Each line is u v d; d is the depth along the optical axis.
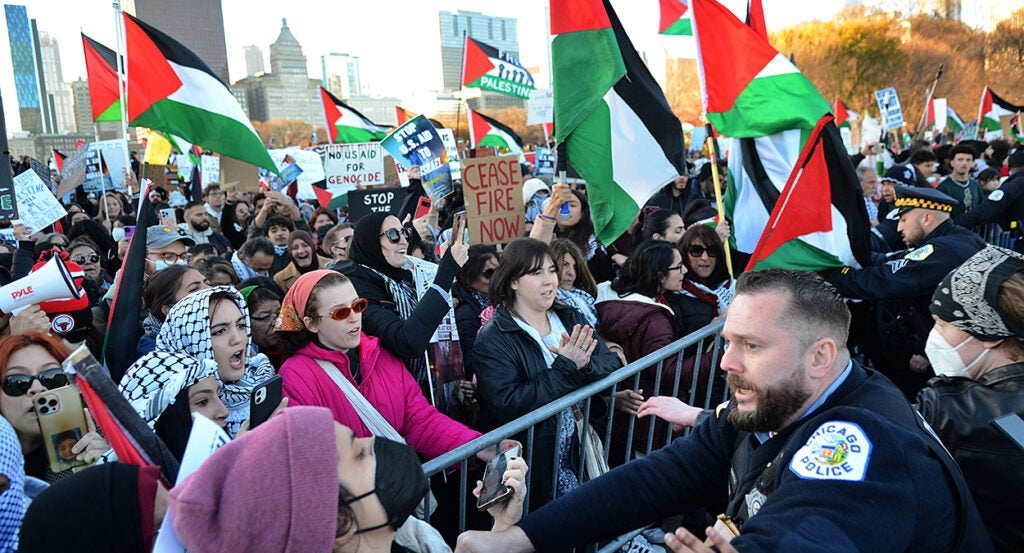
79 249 5.18
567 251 3.99
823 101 4.40
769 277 1.67
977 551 1.55
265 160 5.36
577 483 2.98
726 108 4.62
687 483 2.00
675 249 3.95
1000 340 2.06
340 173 7.97
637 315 3.68
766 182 4.70
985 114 17.02
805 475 1.50
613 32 4.18
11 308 2.96
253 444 1.23
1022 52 39.41
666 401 2.62
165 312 3.45
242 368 2.79
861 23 42.91
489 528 3.21
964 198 7.93
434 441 2.95
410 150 5.82
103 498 1.28
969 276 2.12
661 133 4.27
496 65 11.09
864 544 1.38
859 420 1.51
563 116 4.19
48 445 2.08
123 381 2.16
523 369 3.08
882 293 3.96
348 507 1.31
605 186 4.22
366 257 3.71
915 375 4.34
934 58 41.25
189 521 1.17
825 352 1.63
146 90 5.01
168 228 5.18
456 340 3.69
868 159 12.12
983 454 1.96
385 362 3.07
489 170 4.21
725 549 1.40
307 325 2.77
